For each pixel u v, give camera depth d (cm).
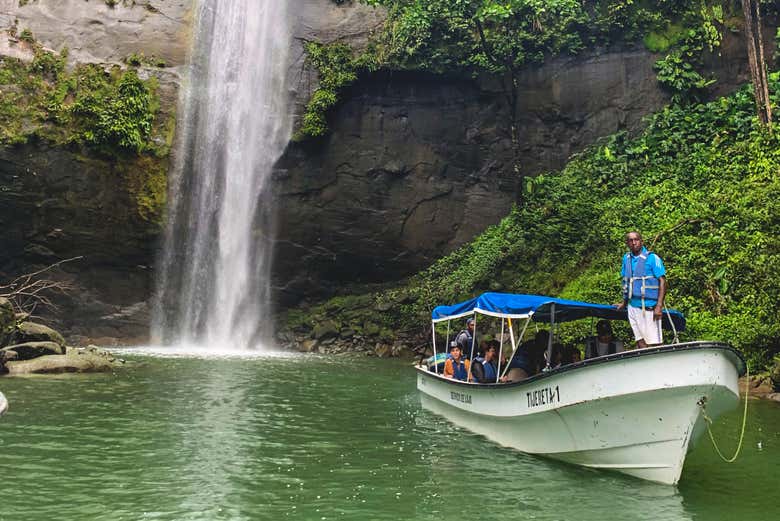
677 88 2492
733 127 2280
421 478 750
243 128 2669
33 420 972
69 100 2498
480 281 2364
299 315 2680
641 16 2569
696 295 1658
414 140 2664
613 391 736
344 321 2552
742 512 645
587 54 2627
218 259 2644
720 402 719
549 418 828
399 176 2652
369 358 2270
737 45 2516
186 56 2692
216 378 1538
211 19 2741
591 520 616
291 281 2681
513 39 2525
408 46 2575
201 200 2639
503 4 2472
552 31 2605
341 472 767
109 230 2519
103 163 2480
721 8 2539
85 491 660
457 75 2642
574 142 2623
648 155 2397
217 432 951
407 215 2652
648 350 712
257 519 597
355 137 2631
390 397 1371
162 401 1180
